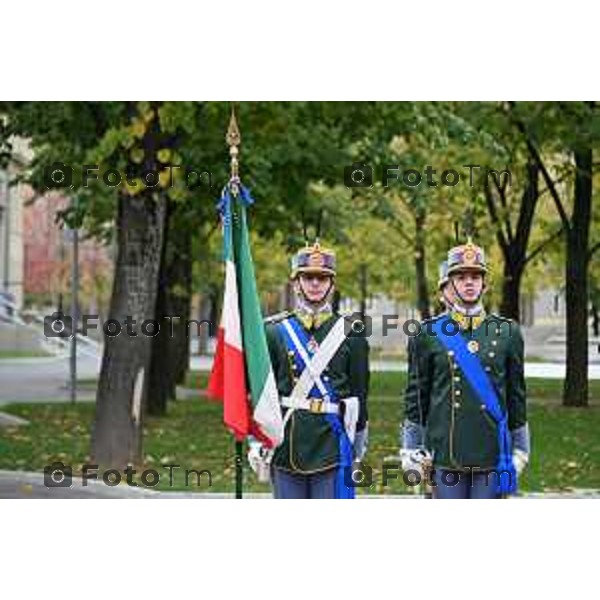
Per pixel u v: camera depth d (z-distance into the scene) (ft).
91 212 88.22
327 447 32.68
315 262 32.96
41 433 71.72
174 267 103.50
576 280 96.63
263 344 32.68
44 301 217.15
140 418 56.95
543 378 132.16
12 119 68.08
